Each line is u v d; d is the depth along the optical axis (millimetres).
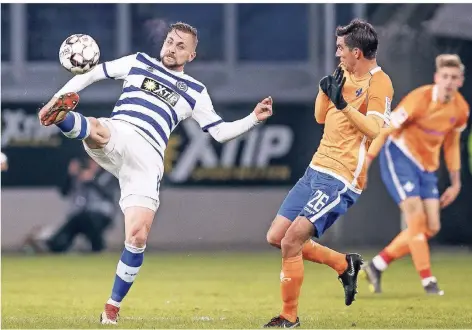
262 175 53719
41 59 54000
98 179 51656
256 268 42156
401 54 50719
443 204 33688
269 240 22562
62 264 44469
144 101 22484
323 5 53375
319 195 21578
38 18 54031
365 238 52188
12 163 53438
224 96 53625
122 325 21969
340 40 22016
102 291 32281
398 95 50594
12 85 53312
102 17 54438
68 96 20375
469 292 31781
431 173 31891
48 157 53562
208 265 43812
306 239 21609
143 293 31531
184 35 22781
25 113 53438
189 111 23078
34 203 53531
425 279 31219
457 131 32844
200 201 53781
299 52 54344
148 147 22156
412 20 50906
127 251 21969
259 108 23000
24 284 34875
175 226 53719
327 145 22125
